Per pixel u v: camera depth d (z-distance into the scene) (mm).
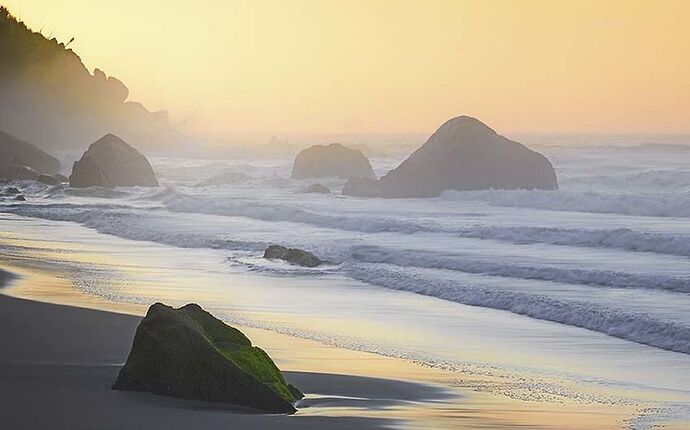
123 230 48188
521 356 21266
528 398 17109
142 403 15148
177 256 39219
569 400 17062
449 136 65875
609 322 24516
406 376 18828
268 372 16141
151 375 15828
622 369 20078
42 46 166500
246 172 98062
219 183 83188
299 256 36812
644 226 47156
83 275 33312
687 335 22672
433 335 23609
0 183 85938
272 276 33844
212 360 15602
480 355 21266
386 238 43188
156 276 33469
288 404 15383
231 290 30594
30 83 156750
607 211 54812
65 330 21984
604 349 22141
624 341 23031
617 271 31547
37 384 16453
